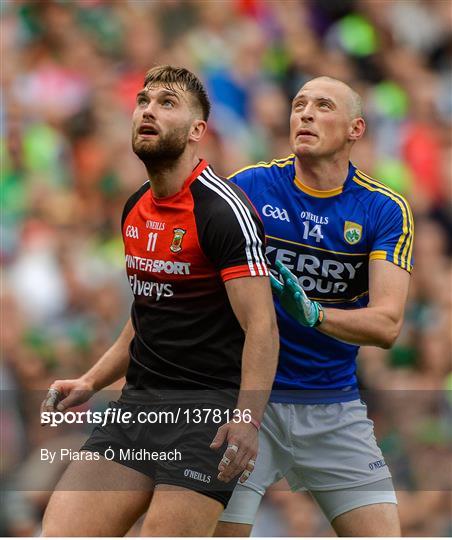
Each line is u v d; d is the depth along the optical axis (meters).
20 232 30.45
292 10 38.69
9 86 33.72
